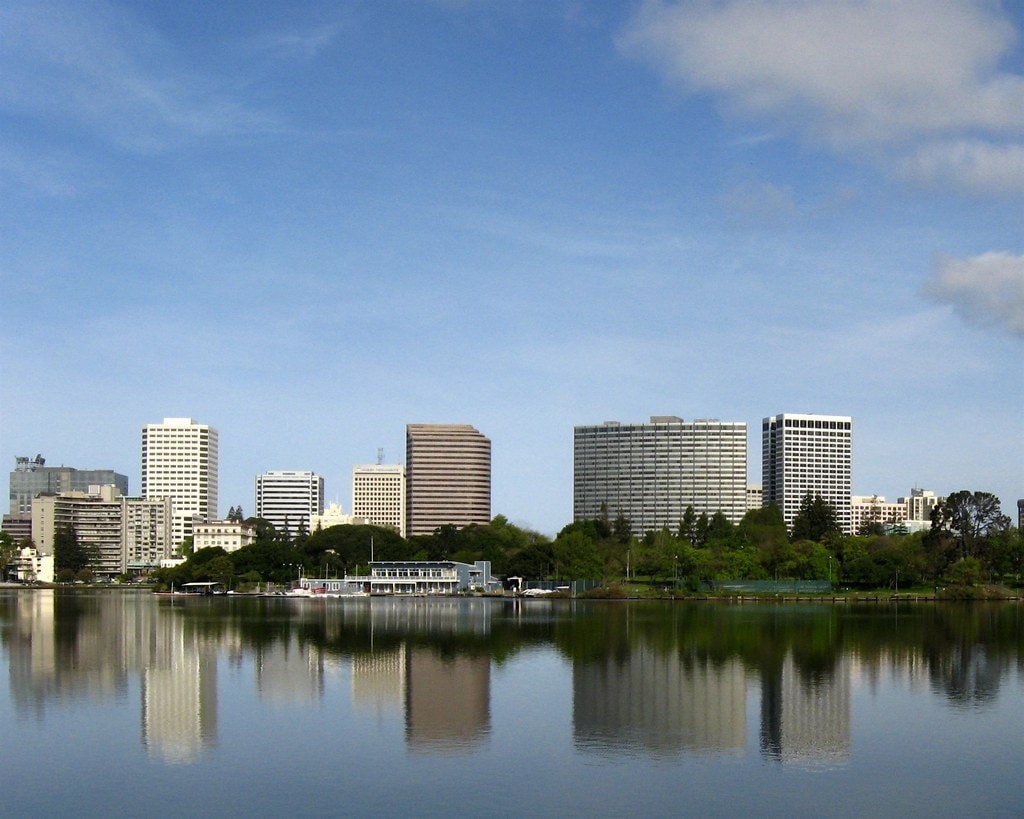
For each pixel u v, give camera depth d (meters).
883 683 102.25
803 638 153.50
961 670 112.75
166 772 65.50
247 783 62.72
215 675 109.75
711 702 90.69
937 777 63.88
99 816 56.50
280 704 90.00
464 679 105.75
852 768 66.06
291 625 187.50
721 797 59.66
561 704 89.44
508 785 61.94
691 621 195.62
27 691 98.31
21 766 67.19
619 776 64.00
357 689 98.81
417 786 61.81
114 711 86.81
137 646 143.38
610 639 152.50
